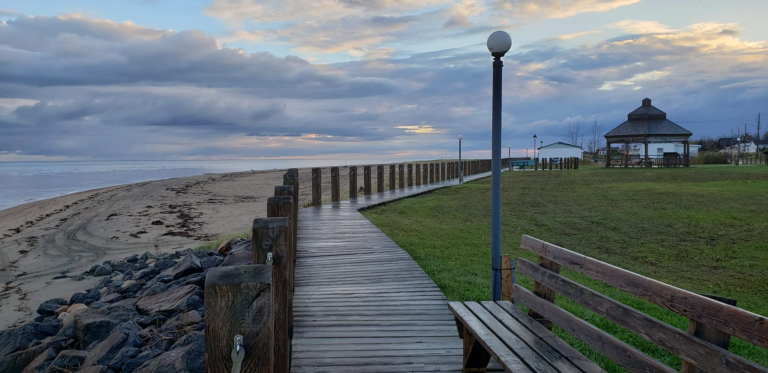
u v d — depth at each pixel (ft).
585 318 15.75
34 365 16.93
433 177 76.33
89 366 15.15
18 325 22.81
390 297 16.81
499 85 14.62
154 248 38.58
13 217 57.36
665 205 42.83
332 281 18.86
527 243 11.45
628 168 123.65
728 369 5.73
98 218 53.26
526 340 8.98
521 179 82.58
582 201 47.26
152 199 70.85
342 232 29.55
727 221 34.09
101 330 18.24
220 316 4.60
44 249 39.04
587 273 8.86
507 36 14.28
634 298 18.83
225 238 35.83
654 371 6.70
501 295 14.10
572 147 184.14
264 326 4.62
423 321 14.49
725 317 5.94
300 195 71.51
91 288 28.14
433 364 11.56
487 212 40.81
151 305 20.54
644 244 27.94
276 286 9.05
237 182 105.70
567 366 7.80
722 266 23.15
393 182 60.64
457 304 11.61
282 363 9.15
